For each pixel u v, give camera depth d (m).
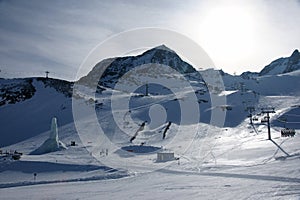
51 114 115.00
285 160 36.47
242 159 41.94
